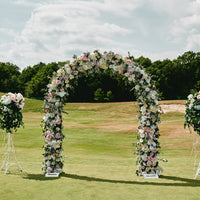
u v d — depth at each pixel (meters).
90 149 11.45
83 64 6.40
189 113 6.12
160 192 4.76
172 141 13.46
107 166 7.56
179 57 62.28
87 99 50.47
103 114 28.62
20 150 10.36
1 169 6.52
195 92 6.21
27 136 14.02
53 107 6.36
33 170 6.60
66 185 5.11
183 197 4.49
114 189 4.90
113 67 6.36
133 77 6.31
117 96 50.25
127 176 6.10
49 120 6.32
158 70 55.47
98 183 5.31
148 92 6.29
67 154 9.99
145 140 6.24
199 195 4.61
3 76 67.12
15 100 6.36
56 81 6.30
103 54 6.39
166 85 54.62
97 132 16.84
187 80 57.41
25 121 21.48
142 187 5.07
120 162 8.42
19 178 5.62
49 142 6.24
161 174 6.37
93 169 7.01
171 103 28.86
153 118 6.32
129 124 21.17
